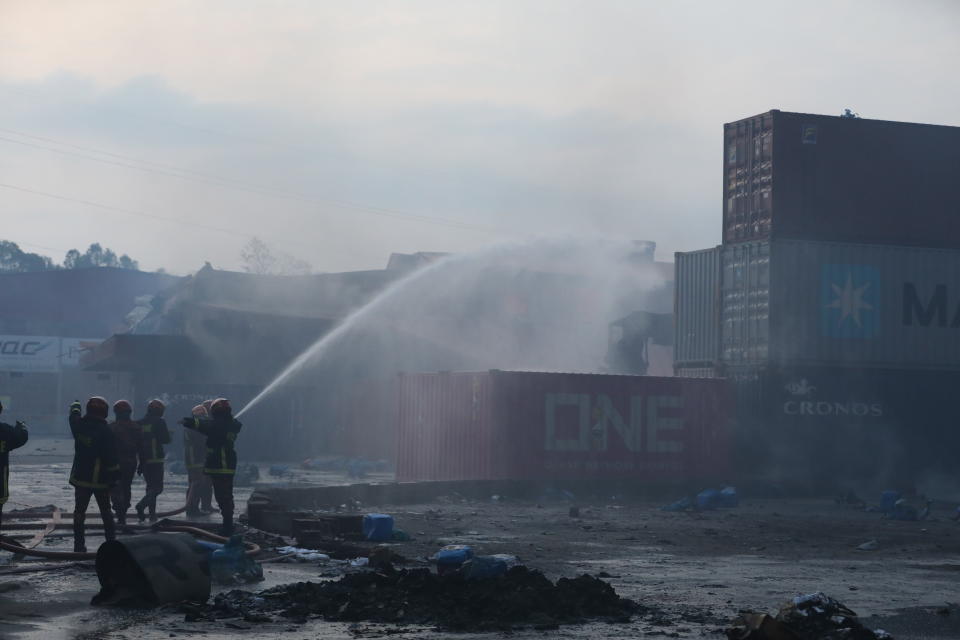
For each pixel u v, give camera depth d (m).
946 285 32.59
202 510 19.56
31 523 16.39
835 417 31.55
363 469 40.41
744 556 15.83
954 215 32.75
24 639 7.93
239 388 49.62
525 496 29.05
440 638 8.49
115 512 16.84
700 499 26.94
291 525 16.86
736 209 32.69
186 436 19.03
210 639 8.19
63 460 46.78
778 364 31.12
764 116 31.81
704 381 31.42
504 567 10.81
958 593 12.08
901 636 9.25
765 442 31.30
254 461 49.47
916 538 19.55
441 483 27.41
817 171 31.69
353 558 14.01
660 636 8.85
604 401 30.34
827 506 28.33
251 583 11.28
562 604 9.80
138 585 9.66
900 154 32.34
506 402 29.41
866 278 31.88
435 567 13.12
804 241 31.39
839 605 9.09
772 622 7.57
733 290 32.44
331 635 8.49
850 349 31.66
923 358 32.28
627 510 26.33
